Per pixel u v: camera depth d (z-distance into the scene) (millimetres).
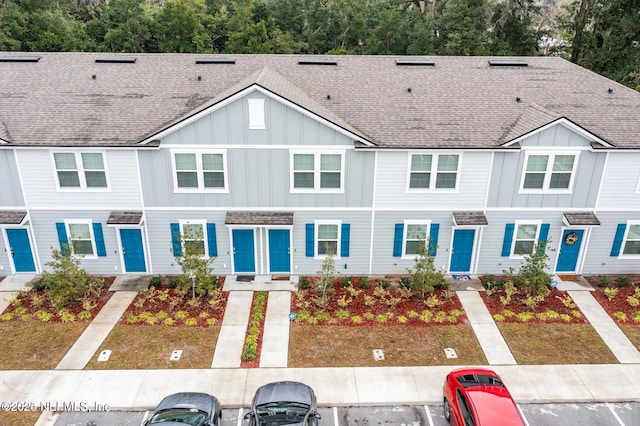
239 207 19375
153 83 21172
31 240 19734
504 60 23797
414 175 18984
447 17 43625
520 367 15328
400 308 18406
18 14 46375
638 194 19422
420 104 20516
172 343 16250
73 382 14422
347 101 20500
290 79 21719
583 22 39938
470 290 19641
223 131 17938
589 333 17047
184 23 49906
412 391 14250
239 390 14180
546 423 13234
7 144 17828
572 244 20344
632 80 34938
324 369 15109
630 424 13219
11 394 13953
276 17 56219
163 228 19688
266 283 20016
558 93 21484
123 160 18375
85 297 18406
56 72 21734
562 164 18891
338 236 20031
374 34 49969
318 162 18578
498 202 19516
